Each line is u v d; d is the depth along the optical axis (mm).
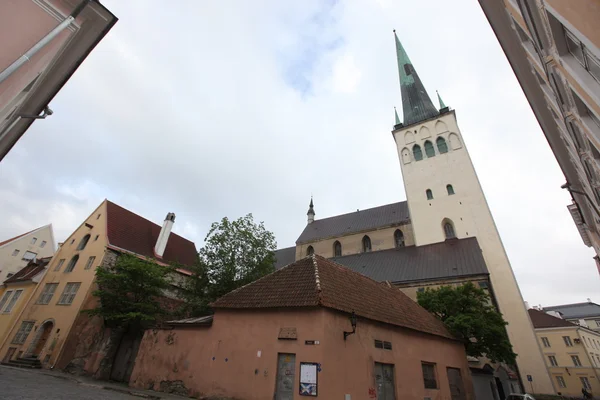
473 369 24172
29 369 21312
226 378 12938
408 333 16188
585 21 4707
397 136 51062
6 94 5527
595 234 20781
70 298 26000
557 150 14555
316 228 56438
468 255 33219
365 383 12492
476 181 40656
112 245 28219
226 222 29391
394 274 35344
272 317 13180
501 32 10688
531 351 29312
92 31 7812
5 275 44344
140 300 24094
